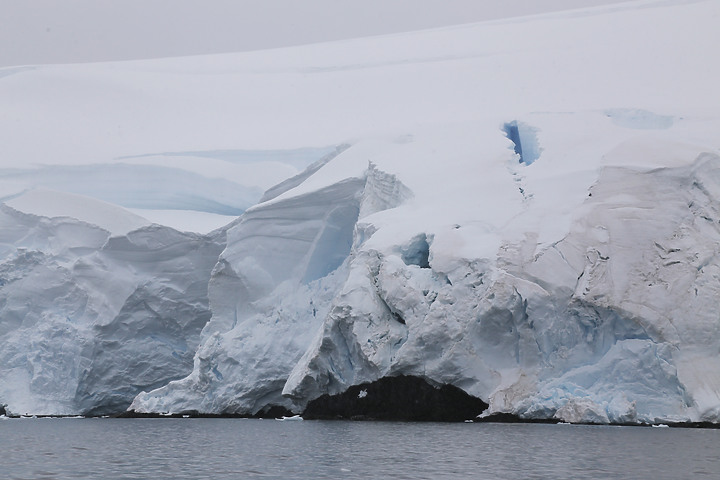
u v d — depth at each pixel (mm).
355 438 36312
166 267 71438
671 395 43031
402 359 46562
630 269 46031
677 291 44812
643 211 48188
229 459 29156
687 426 41531
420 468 26125
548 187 51906
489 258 46969
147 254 71375
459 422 45219
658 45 86688
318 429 42281
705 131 57438
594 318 45156
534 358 45062
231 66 118500
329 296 60562
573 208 49438
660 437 35562
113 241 70688
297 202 63375
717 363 43250
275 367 58969
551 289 45656
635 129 57906
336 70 109125
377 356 47844
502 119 64125
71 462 28766
